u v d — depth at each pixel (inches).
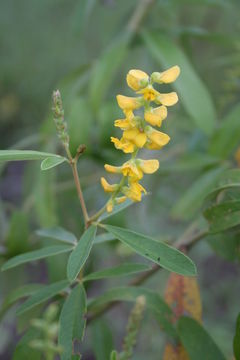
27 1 44.1
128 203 13.0
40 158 11.8
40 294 13.0
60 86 24.4
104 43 40.2
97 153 23.4
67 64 44.0
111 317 33.8
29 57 44.8
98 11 40.6
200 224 15.6
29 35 44.8
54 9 44.0
